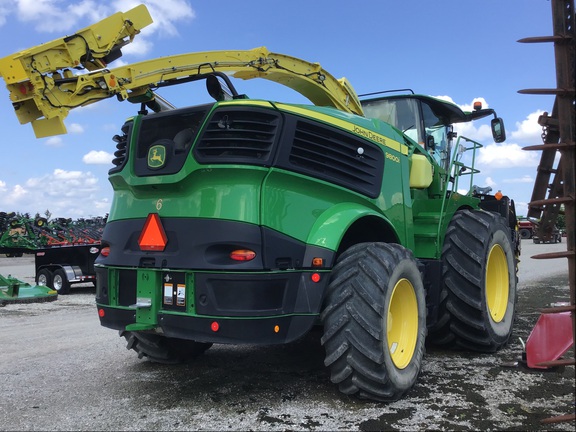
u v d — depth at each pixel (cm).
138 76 410
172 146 363
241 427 321
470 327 485
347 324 344
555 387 388
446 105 591
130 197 392
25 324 749
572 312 268
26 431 322
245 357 503
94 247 1191
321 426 319
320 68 513
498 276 536
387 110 589
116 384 421
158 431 318
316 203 373
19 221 1391
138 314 363
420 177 493
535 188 357
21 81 374
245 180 342
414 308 394
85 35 394
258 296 329
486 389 386
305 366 466
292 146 360
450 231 495
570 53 261
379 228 432
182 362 479
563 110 263
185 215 353
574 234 263
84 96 390
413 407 349
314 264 354
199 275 338
